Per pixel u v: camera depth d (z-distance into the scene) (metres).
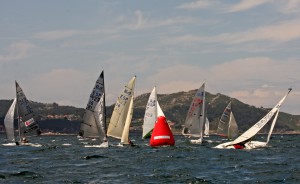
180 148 89.25
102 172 50.84
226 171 51.72
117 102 94.19
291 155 74.81
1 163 62.31
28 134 103.88
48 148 96.06
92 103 87.50
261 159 66.69
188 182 43.41
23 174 48.50
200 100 104.69
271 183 42.91
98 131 89.56
